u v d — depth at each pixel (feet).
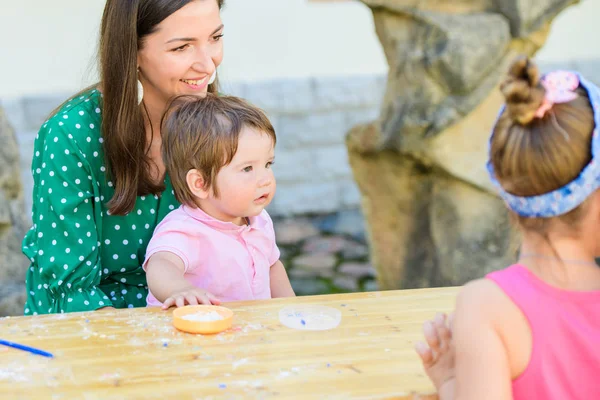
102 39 6.93
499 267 12.40
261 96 21.09
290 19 21.07
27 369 4.88
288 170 21.68
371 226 13.88
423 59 12.10
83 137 7.12
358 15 21.45
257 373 4.83
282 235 20.57
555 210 4.13
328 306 6.04
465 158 12.12
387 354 5.13
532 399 4.20
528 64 4.05
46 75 19.31
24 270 12.91
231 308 5.99
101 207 7.30
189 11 6.77
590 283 4.28
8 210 12.67
